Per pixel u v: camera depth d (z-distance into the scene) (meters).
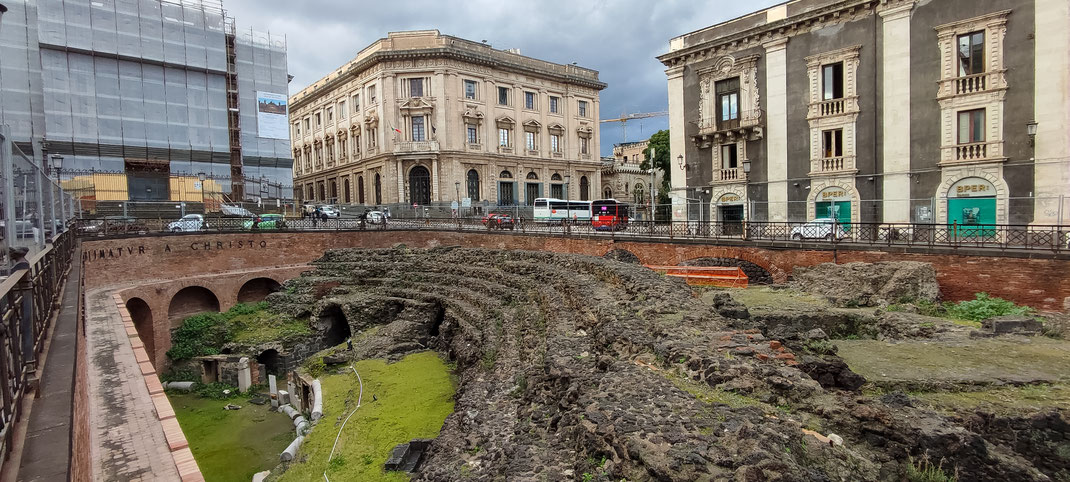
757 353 10.34
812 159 32.91
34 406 6.09
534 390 12.82
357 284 33.72
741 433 7.10
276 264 36.88
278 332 29.58
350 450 14.58
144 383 11.18
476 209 61.56
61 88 44.72
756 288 22.42
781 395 8.90
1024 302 18.23
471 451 11.12
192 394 24.95
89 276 26.97
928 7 28.69
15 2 43.72
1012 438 9.23
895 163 29.98
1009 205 26.64
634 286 16.42
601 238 31.12
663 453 6.91
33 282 7.21
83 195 40.44
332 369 22.81
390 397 18.64
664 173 63.62
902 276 19.28
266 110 57.69
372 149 67.75
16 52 43.78
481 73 67.62
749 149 35.72
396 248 38.28
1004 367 11.86
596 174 80.44
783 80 33.91
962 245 20.62
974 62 27.70
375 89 66.31
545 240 34.38
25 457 4.93
